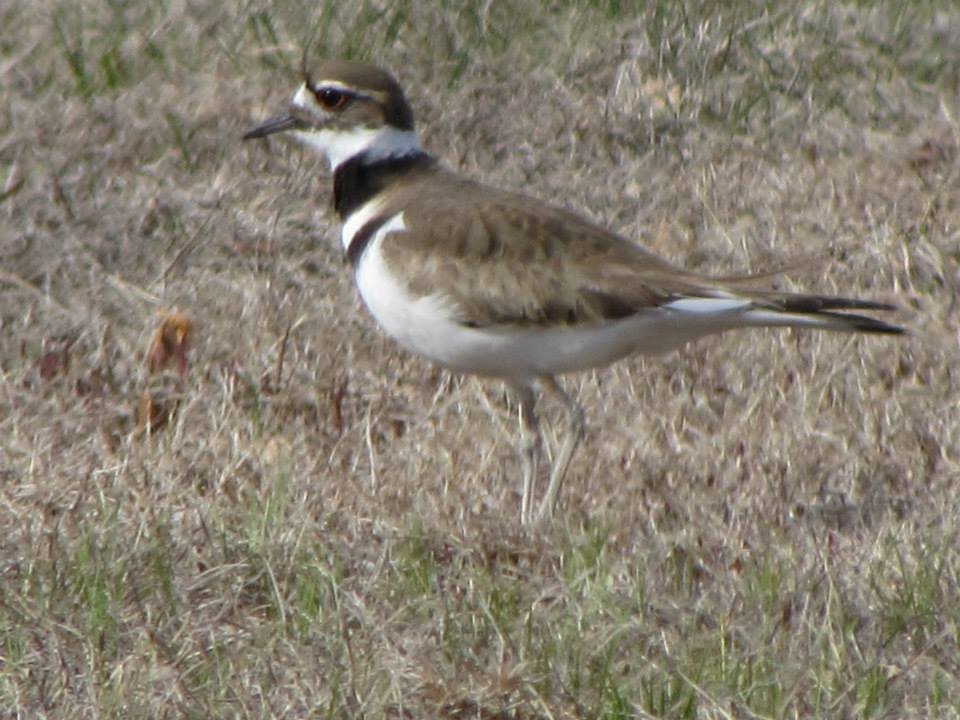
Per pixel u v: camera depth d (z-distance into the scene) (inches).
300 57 642.2
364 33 653.9
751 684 365.7
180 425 460.4
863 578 402.6
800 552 418.0
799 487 448.8
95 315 515.2
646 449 463.5
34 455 440.8
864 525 435.5
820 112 633.6
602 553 414.6
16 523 415.8
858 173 596.4
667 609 394.3
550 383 443.8
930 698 367.6
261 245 552.4
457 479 450.3
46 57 637.9
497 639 379.9
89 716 356.5
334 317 516.7
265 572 402.6
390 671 365.1
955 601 395.5
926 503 441.4
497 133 616.1
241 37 655.1
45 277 535.2
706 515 436.8
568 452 442.6
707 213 576.7
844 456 459.8
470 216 431.8
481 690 364.2
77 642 377.1
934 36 673.0
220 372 487.5
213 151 595.5
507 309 424.5
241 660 371.6
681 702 361.4
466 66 645.3
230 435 458.6
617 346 427.8
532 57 653.3
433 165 463.8
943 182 592.4
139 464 441.4
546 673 367.9
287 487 435.8
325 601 391.9
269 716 355.6
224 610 391.5
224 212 560.7
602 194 587.2
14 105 611.5
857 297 534.3
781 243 558.6
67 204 559.8
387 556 408.5
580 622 383.2
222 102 612.7
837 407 482.0
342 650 373.4
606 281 421.1
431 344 438.9
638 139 619.2
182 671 368.5
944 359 502.3
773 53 653.3
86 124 598.5
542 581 405.1
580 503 450.6
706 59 647.1
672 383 500.1
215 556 407.8
